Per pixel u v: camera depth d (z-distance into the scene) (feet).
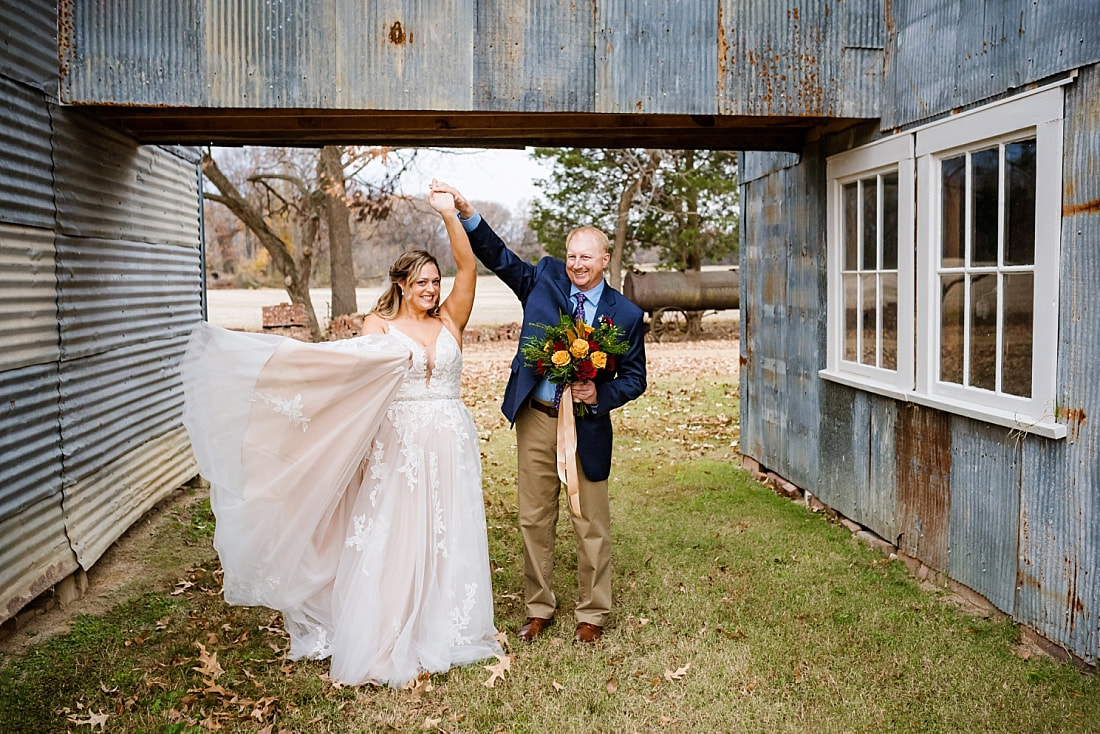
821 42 13.83
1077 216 9.86
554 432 11.34
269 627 11.99
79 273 13.56
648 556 15.02
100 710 9.57
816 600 12.76
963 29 11.94
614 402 11.19
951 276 12.60
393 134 15.75
